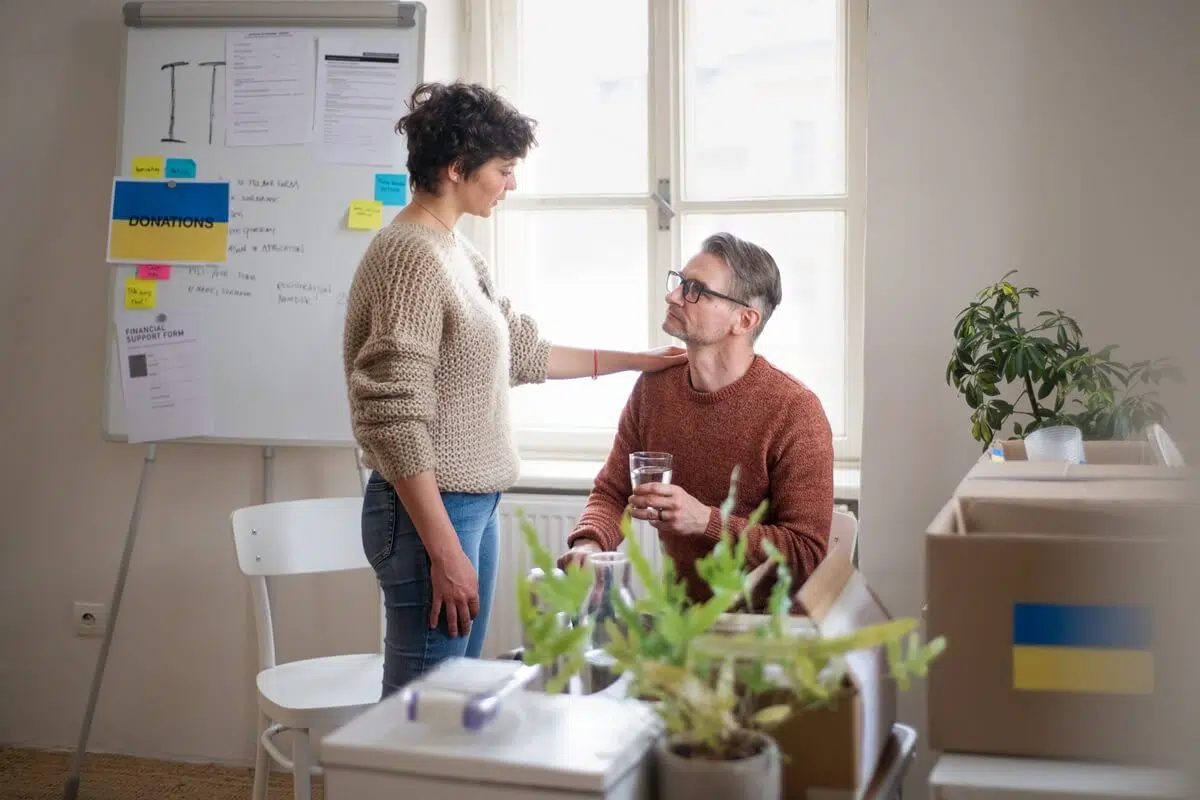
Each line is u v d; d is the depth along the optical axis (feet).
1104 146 8.60
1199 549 3.82
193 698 10.82
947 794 3.83
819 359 10.47
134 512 10.22
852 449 10.29
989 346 7.92
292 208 9.78
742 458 7.31
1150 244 8.59
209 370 9.89
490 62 10.91
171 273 9.92
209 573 10.66
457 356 7.09
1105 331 8.71
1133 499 4.49
